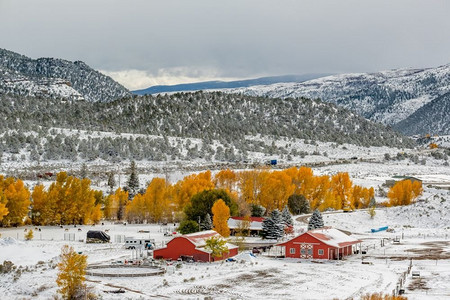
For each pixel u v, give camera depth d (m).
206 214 151.00
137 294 85.19
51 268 102.00
